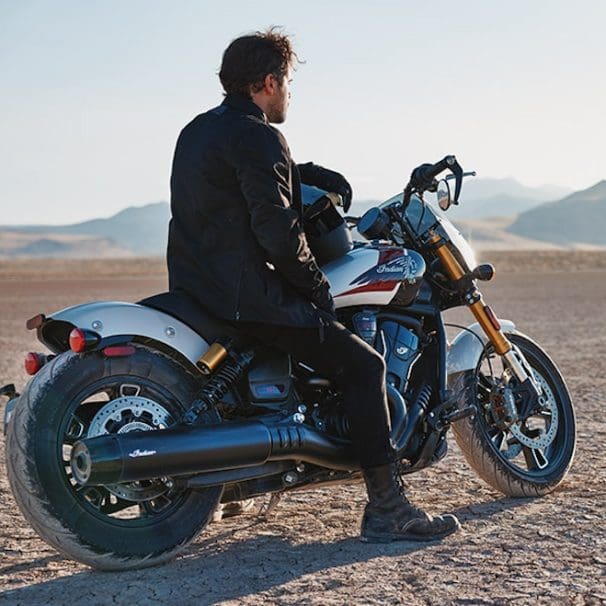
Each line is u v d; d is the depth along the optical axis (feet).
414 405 19.26
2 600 15.64
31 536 19.52
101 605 15.25
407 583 15.92
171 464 16.11
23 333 75.82
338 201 19.20
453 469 25.13
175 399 17.19
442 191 19.70
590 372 45.37
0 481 24.44
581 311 90.07
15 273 301.22
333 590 15.65
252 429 16.92
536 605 14.78
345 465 18.07
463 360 21.16
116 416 16.79
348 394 17.84
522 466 24.97
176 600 15.35
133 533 16.78
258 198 16.61
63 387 16.44
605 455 26.22
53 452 16.20
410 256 19.51
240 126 16.97
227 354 17.38
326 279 17.57
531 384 21.57
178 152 17.57
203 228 17.20
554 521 19.51
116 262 481.87
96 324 16.70
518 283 167.12
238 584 16.06
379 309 19.47
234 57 17.69
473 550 17.66
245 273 16.96
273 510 21.16
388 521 18.21
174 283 17.62
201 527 17.40
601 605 14.74
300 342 17.35
